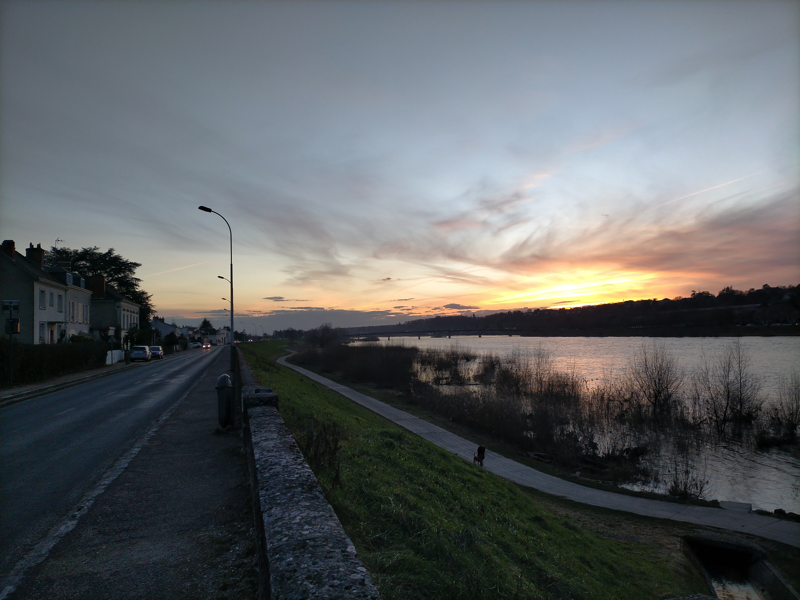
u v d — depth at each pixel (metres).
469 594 4.71
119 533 4.96
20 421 12.94
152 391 19.88
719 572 12.33
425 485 8.68
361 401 38.25
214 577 3.97
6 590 3.83
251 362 26.75
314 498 3.53
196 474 7.13
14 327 22.62
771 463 22.80
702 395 36.84
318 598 2.11
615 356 83.50
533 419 27.86
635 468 21.31
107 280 71.50
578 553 10.01
